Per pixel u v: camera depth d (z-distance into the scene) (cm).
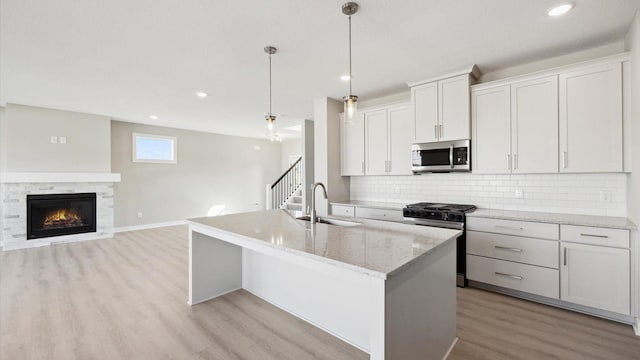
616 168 258
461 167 339
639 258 227
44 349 212
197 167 761
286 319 256
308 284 250
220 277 304
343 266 144
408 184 432
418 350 167
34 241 505
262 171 911
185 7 214
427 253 164
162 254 459
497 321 248
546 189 321
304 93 430
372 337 139
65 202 537
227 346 217
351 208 427
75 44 271
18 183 492
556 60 308
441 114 354
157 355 207
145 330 238
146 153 679
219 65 322
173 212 715
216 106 502
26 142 500
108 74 347
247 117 592
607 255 242
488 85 327
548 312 262
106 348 214
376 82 384
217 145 803
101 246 508
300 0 207
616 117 257
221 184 811
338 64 322
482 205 364
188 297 300
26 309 273
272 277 285
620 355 201
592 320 247
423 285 171
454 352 206
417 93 373
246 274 316
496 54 299
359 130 451
